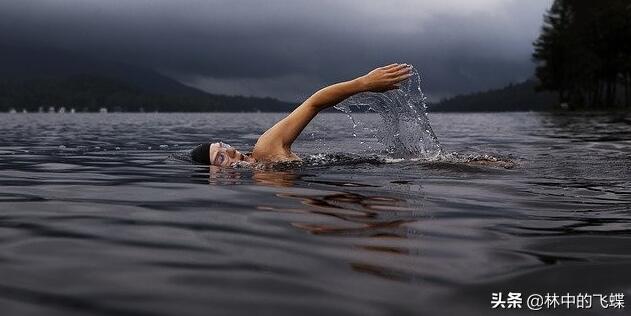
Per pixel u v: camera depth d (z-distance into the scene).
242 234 2.90
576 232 3.01
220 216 3.35
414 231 2.98
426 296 2.01
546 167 6.02
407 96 6.96
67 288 2.06
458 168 5.77
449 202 3.85
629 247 2.71
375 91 6.57
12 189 4.54
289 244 2.70
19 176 5.47
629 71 61.44
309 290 2.05
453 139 12.93
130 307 1.88
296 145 10.53
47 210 3.57
